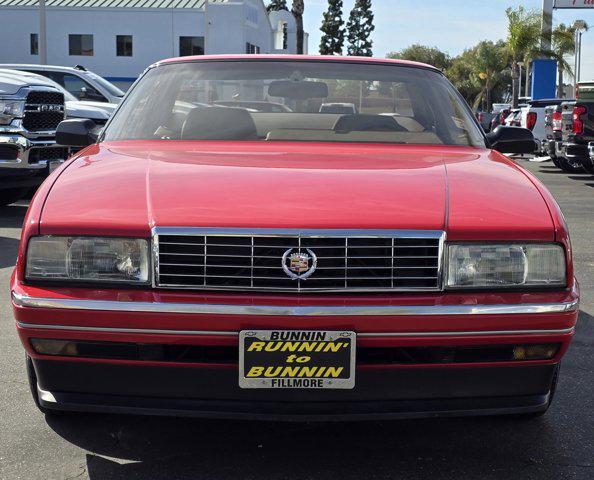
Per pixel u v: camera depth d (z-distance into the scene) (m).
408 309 2.50
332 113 3.79
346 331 2.48
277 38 59.69
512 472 2.78
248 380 2.51
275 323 2.48
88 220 2.60
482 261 2.60
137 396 2.61
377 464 2.83
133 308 2.50
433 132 3.73
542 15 35.91
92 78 14.48
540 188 2.90
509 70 69.06
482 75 69.44
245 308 2.48
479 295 2.58
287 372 2.51
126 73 47.16
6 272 6.03
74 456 2.87
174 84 3.90
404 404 2.60
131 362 2.55
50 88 9.08
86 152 3.34
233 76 3.92
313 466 2.81
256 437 3.04
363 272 2.56
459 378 2.60
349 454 2.91
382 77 3.93
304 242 2.53
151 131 3.64
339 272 2.54
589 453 2.95
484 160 3.29
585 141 13.27
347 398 2.56
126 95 3.99
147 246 2.56
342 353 2.50
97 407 2.62
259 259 2.54
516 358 2.62
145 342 2.52
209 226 2.54
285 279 2.52
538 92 35.19
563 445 3.02
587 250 7.45
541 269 2.63
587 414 3.33
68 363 2.59
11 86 8.66
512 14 36.25
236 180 2.80
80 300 2.53
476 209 2.68
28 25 46.44
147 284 2.56
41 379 2.66
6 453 2.89
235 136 3.60
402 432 3.11
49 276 2.60
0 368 3.86
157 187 2.75
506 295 2.59
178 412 2.58
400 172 2.96
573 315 2.62
